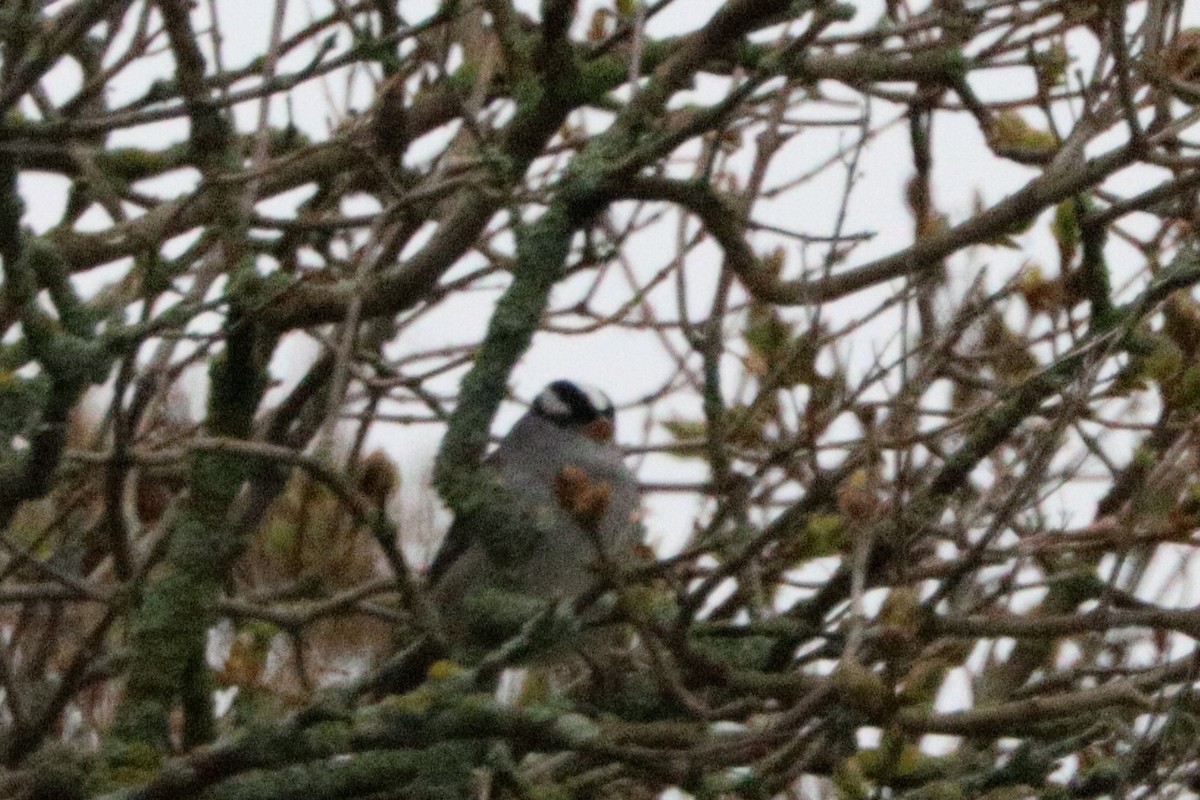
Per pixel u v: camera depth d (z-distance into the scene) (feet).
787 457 30.45
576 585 33.12
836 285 30.01
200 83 29.35
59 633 36.32
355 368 33.19
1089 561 32.53
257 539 34.88
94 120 28.02
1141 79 31.48
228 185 29.09
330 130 35.37
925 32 36.68
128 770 27.68
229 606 29.81
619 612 25.71
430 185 30.96
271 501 31.96
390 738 24.30
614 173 28.78
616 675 30.35
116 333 27.40
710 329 33.14
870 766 26.58
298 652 29.50
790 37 32.91
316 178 35.50
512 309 28.81
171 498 36.76
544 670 34.09
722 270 33.22
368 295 30.27
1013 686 32.73
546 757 32.17
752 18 28.94
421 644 28.02
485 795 25.88
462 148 35.65
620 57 32.01
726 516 30.60
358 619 35.17
